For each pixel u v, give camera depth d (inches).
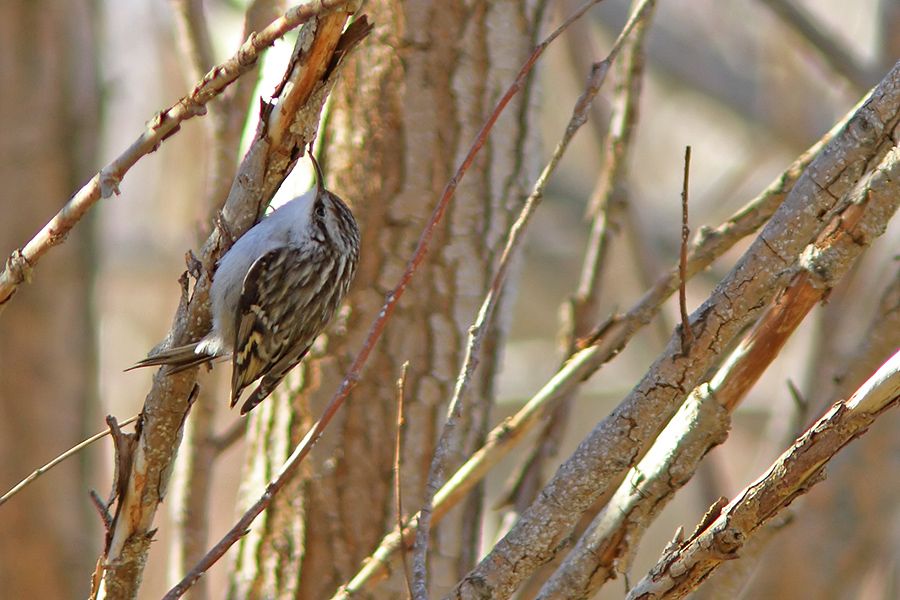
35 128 508.4
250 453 362.6
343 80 351.3
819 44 585.9
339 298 334.6
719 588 293.7
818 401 404.2
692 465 226.8
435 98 348.2
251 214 252.5
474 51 349.7
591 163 892.0
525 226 241.9
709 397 226.4
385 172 347.6
